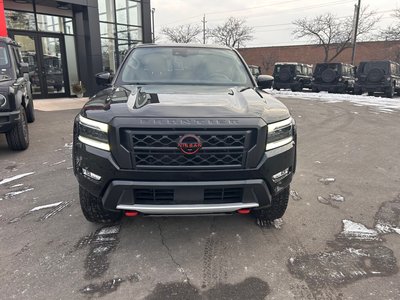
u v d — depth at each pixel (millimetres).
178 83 3520
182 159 2359
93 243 2848
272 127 2521
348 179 4516
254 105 2664
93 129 2449
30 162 5105
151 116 2355
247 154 2412
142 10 15500
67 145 6164
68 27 13914
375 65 16906
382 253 2744
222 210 2465
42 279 2383
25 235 2973
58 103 12406
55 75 13891
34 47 13086
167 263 2586
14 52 6414
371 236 3016
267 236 2994
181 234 3006
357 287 2330
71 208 3504
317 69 19375
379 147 6340
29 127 7855
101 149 2406
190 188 2396
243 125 2373
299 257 2684
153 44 4133
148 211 2434
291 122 2789
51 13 13281
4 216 3332
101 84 4035
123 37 15055
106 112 2459
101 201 2613
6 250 2738
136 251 2738
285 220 3299
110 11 14328
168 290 2291
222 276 2441
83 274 2443
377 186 4266
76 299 2189
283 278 2424
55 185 4148
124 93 2994
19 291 2254
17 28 12492
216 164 2400
